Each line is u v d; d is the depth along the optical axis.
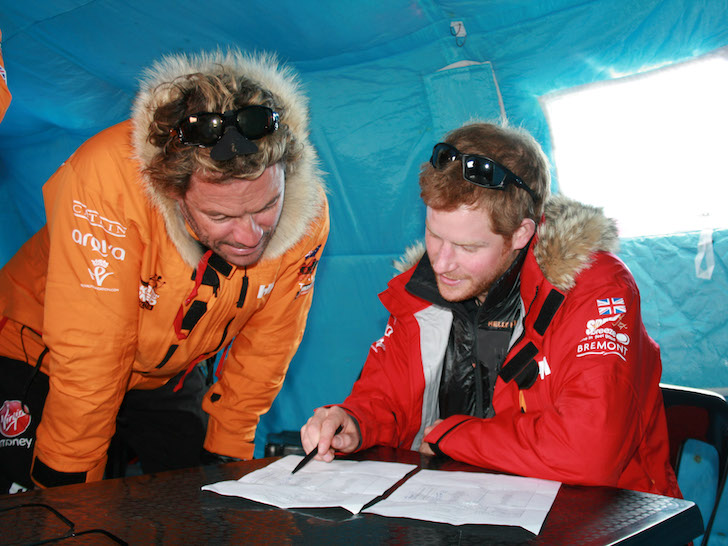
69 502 0.90
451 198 1.14
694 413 1.38
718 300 2.11
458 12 2.04
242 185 1.08
